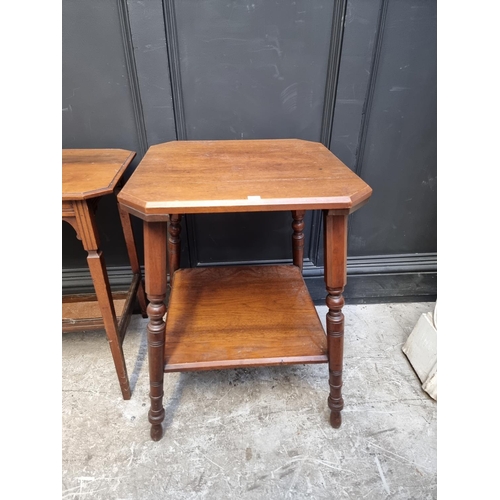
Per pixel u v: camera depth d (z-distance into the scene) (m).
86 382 1.14
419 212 1.39
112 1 1.00
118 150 1.09
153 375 0.87
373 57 1.10
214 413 1.04
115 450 0.94
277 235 1.37
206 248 1.38
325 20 1.06
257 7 1.03
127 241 1.19
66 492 0.85
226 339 0.95
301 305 1.08
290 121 1.19
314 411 1.05
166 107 1.12
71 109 1.12
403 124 1.23
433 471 0.89
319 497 0.84
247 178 0.81
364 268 1.46
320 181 0.79
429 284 1.50
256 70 1.11
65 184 0.83
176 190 0.74
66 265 1.35
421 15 1.08
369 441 0.96
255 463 0.91
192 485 0.86
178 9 1.02
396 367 1.21
